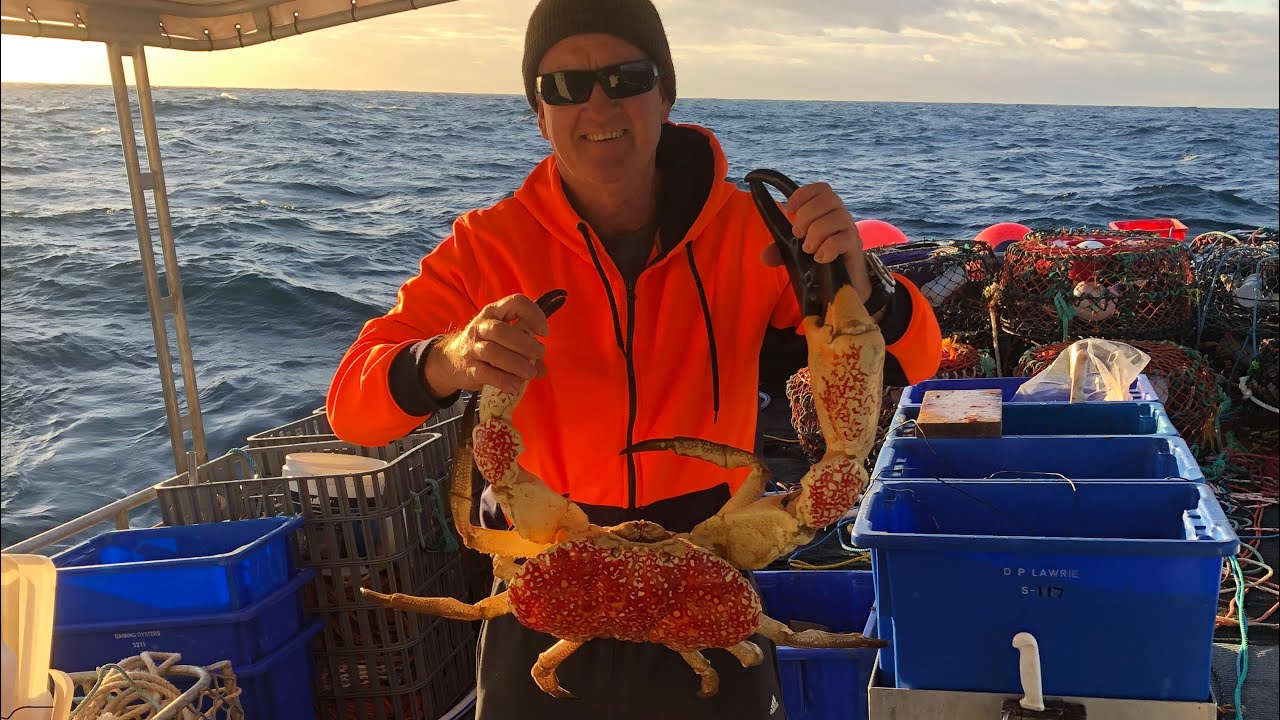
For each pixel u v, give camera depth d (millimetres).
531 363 1470
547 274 1893
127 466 9492
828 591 3191
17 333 12891
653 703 1833
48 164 28984
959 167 33625
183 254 17281
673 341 1864
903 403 3596
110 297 14680
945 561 2182
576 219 1837
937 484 2623
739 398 1901
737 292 1885
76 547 2861
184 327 3381
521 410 1892
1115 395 3453
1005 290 5293
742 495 1630
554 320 1877
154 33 3188
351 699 3066
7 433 10078
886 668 2367
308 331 13469
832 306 1528
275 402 10938
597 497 1886
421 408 1675
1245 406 5047
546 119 1766
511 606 1632
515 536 1683
